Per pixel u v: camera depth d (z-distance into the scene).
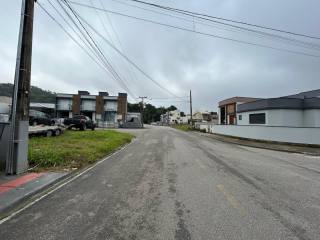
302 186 7.37
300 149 18.89
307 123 27.56
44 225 4.53
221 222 4.64
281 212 5.17
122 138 22.17
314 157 15.27
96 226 4.47
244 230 4.32
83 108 57.16
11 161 8.18
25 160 8.66
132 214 5.02
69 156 11.06
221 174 8.79
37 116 26.27
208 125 41.53
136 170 9.38
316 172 9.84
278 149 18.91
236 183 7.54
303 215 5.02
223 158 12.78
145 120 137.75
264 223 4.61
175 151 15.28
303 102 27.95
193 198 6.03
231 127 30.67
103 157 12.71
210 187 7.03
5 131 8.77
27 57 8.55
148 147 17.53
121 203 5.67
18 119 8.32
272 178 8.37
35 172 8.60
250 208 5.38
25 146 8.64
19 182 7.24
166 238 4.03
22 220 4.77
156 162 11.19
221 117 47.03
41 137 19.78
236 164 11.03
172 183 7.44
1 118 17.02
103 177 8.25
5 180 7.47
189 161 11.52
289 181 7.99
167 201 5.80
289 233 4.21
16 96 8.34
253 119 31.17
